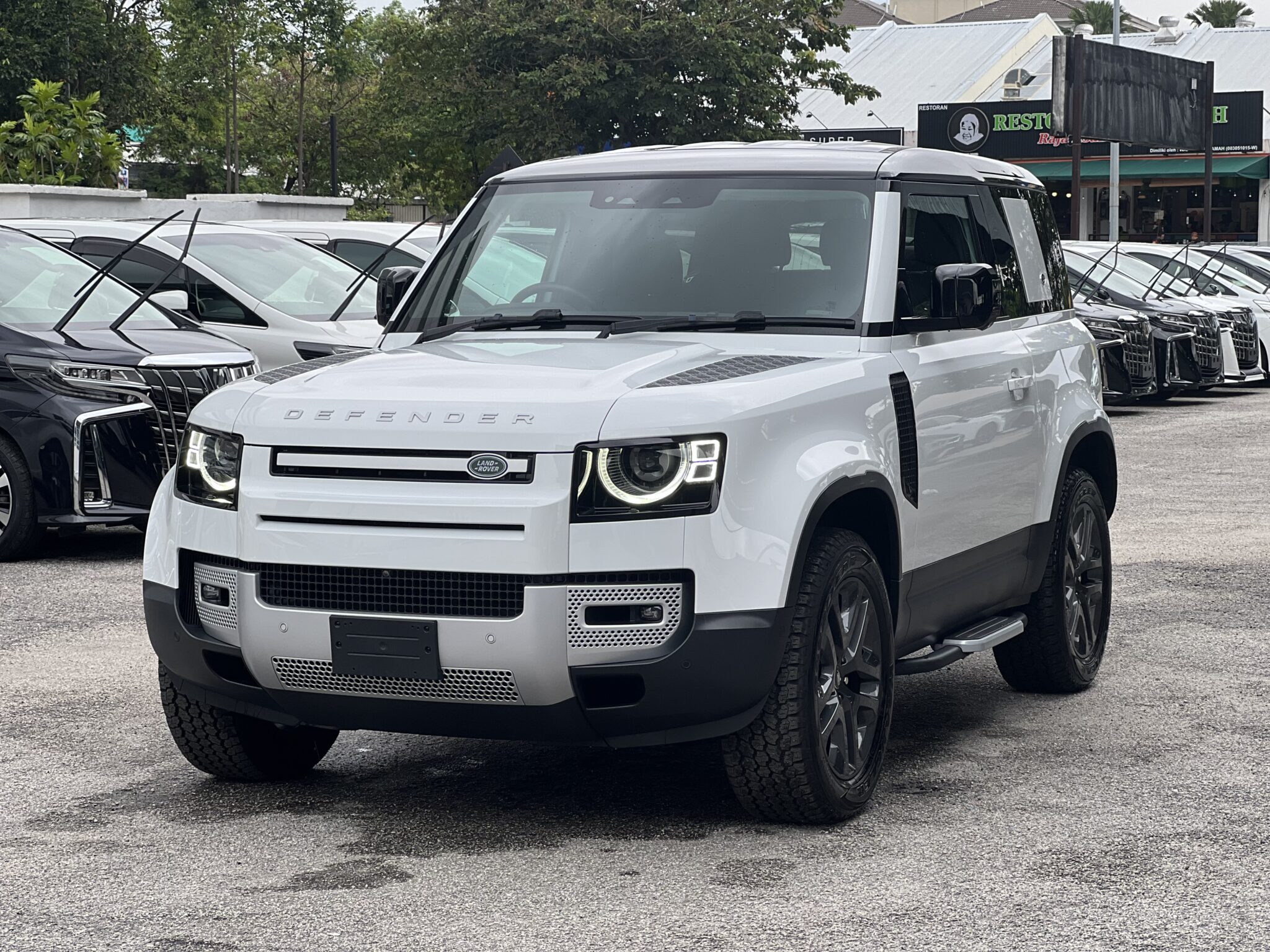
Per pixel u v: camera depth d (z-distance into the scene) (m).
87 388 9.81
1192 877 4.46
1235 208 52.88
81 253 12.62
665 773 5.60
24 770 5.65
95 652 7.53
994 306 5.67
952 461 5.64
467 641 4.51
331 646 4.65
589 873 4.53
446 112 52.75
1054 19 100.00
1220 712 6.46
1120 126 38.56
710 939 4.01
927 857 4.66
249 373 10.34
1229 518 11.77
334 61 58.72
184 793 5.39
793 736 4.71
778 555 4.61
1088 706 6.59
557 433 4.50
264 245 12.87
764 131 46.03
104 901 4.32
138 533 11.55
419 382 4.84
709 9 44.34
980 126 53.88
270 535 4.71
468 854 4.71
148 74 54.25
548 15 44.56
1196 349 20.94
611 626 4.50
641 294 5.62
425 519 4.54
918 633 5.57
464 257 6.05
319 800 5.31
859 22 105.25
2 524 9.97
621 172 6.04
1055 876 4.48
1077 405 6.76
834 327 5.37
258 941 4.02
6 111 49.28
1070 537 6.74
